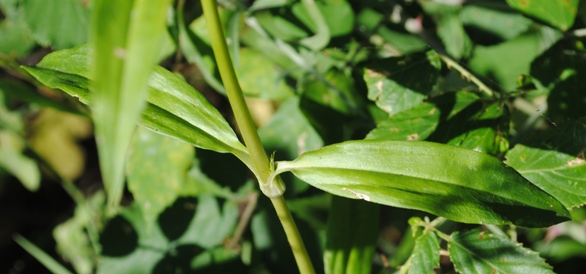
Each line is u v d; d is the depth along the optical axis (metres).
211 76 0.39
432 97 0.32
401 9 0.39
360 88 0.38
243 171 0.40
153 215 0.39
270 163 0.28
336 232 0.34
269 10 0.39
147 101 0.28
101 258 0.40
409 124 0.32
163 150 0.39
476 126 0.31
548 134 0.31
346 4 0.38
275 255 0.39
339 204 0.34
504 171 0.27
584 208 0.38
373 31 0.39
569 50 0.33
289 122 0.39
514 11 0.38
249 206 0.40
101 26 0.18
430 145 0.27
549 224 0.27
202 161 0.40
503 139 0.31
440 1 0.39
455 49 0.39
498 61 0.40
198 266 0.39
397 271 0.36
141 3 0.19
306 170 0.28
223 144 0.28
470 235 0.31
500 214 0.27
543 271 0.29
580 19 0.36
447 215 0.27
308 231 0.40
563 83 0.33
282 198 0.29
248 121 0.27
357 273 0.34
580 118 0.31
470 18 0.40
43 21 0.38
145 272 0.40
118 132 0.18
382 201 0.27
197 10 0.39
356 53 0.38
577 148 0.30
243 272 0.39
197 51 0.39
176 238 0.40
